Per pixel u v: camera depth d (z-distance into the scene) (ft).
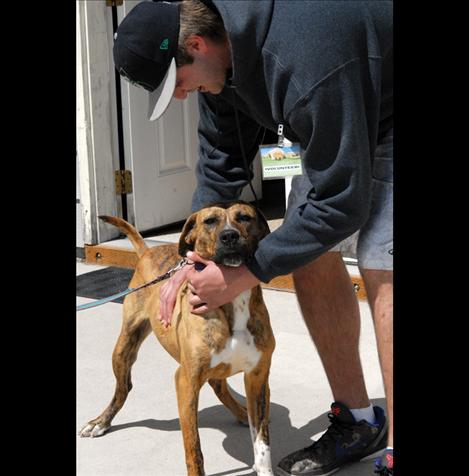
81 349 14.30
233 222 9.25
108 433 11.54
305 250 8.50
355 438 10.36
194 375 9.53
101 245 19.07
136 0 19.06
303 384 12.84
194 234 9.68
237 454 10.87
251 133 10.44
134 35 8.46
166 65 8.48
